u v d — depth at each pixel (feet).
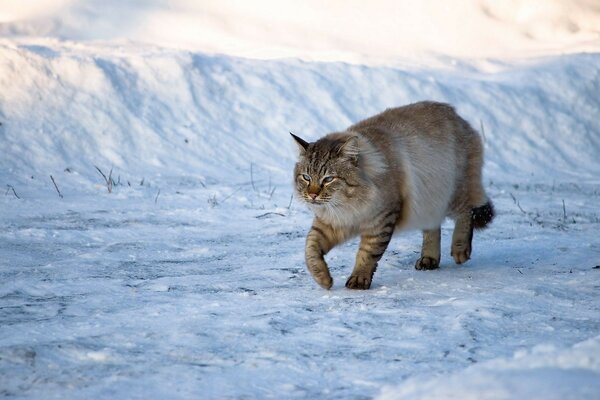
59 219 48.70
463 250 38.96
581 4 115.65
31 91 68.80
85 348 24.04
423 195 35.88
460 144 38.83
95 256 39.55
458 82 87.92
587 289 32.73
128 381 21.21
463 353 23.68
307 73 82.12
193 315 28.27
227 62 81.82
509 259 40.47
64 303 30.19
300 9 102.78
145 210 52.75
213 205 55.57
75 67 72.33
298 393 20.29
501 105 85.35
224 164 68.64
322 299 31.14
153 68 76.07
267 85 79.10
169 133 70.28
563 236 48.42
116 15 94.48
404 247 43.24
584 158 82.89
